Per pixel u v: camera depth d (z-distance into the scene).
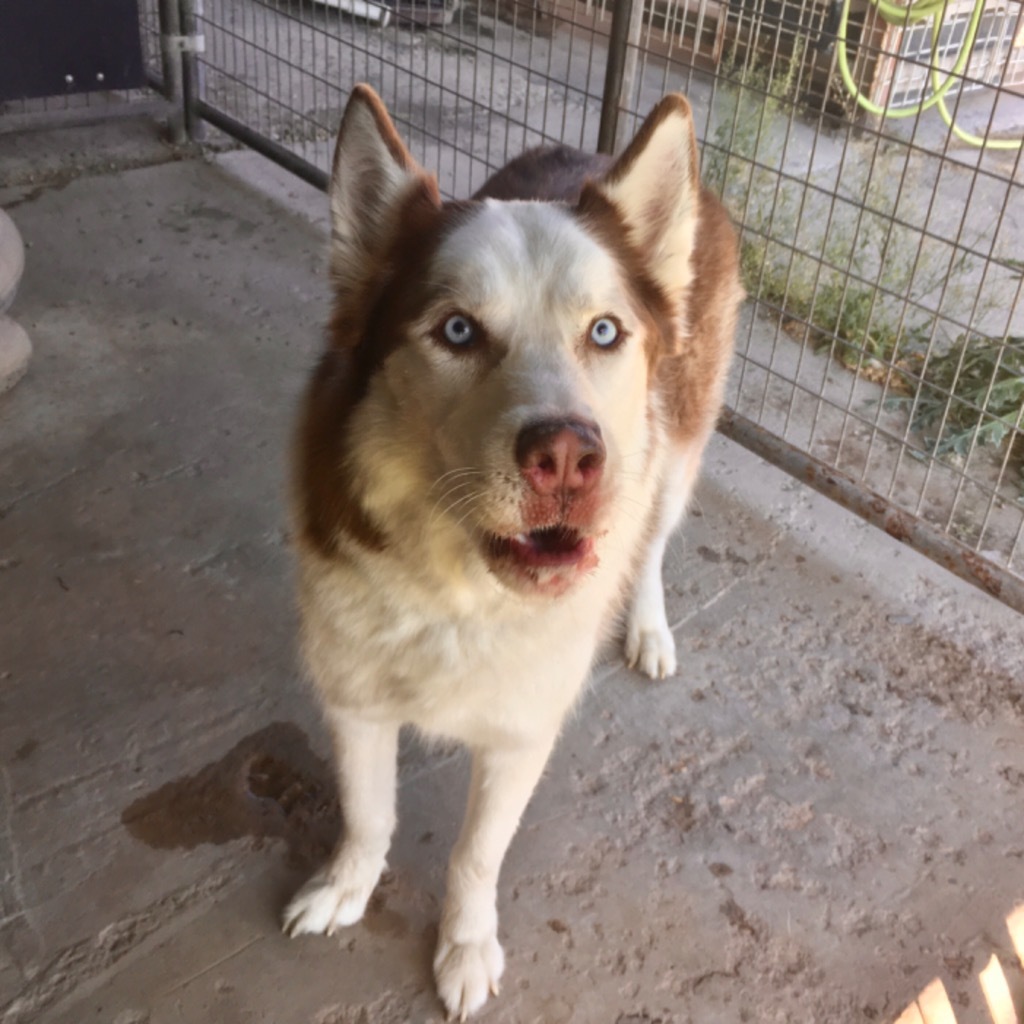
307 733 0.73
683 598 0.88
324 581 0.52
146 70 1.54
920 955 0.64
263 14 1.72
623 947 0.63
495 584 0.48
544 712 0.53
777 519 0.97
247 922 0.62
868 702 0.80
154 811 0.67
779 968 0.62
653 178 0.51
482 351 0.46
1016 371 0.94
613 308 0.47
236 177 1.47
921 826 0.71
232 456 0.97
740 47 1.63
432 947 0.62
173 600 0.82
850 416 1.07
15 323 1.04
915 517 0.89
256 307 1.19
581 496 0.43
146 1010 0.57
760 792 0.72
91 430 0.99
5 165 1.42
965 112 1.82
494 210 0.49
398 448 0.47
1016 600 0.83
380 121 0.49
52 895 0.62
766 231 1.21
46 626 0.79
